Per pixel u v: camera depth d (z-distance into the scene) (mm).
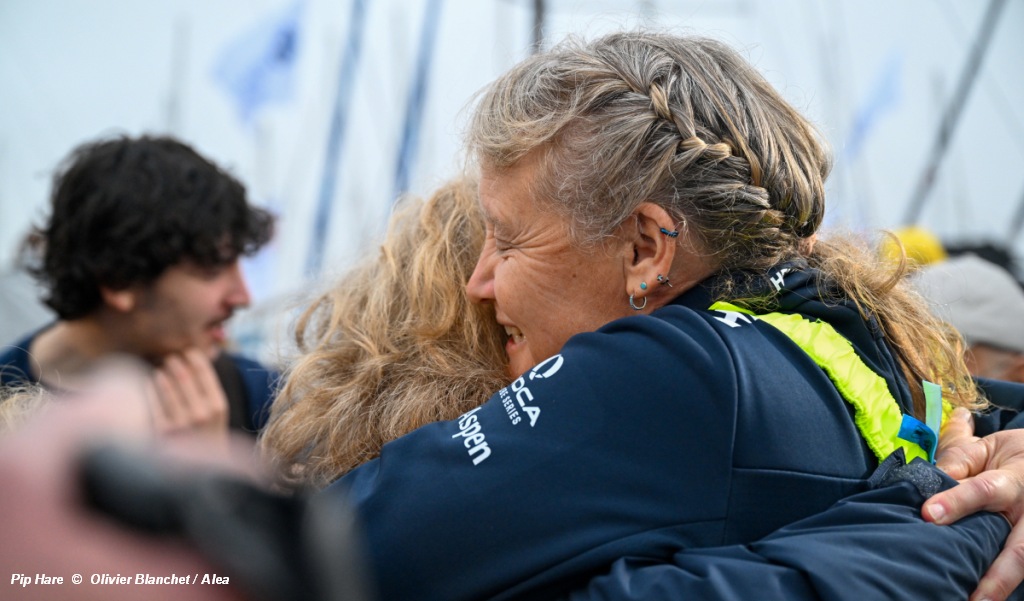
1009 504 942
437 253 1209
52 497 298
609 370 890
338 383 1166
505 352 1189
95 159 1488
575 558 829
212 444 364
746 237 978
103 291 1453
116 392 349
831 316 1000
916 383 1079
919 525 871
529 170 1006
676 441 854
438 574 853
